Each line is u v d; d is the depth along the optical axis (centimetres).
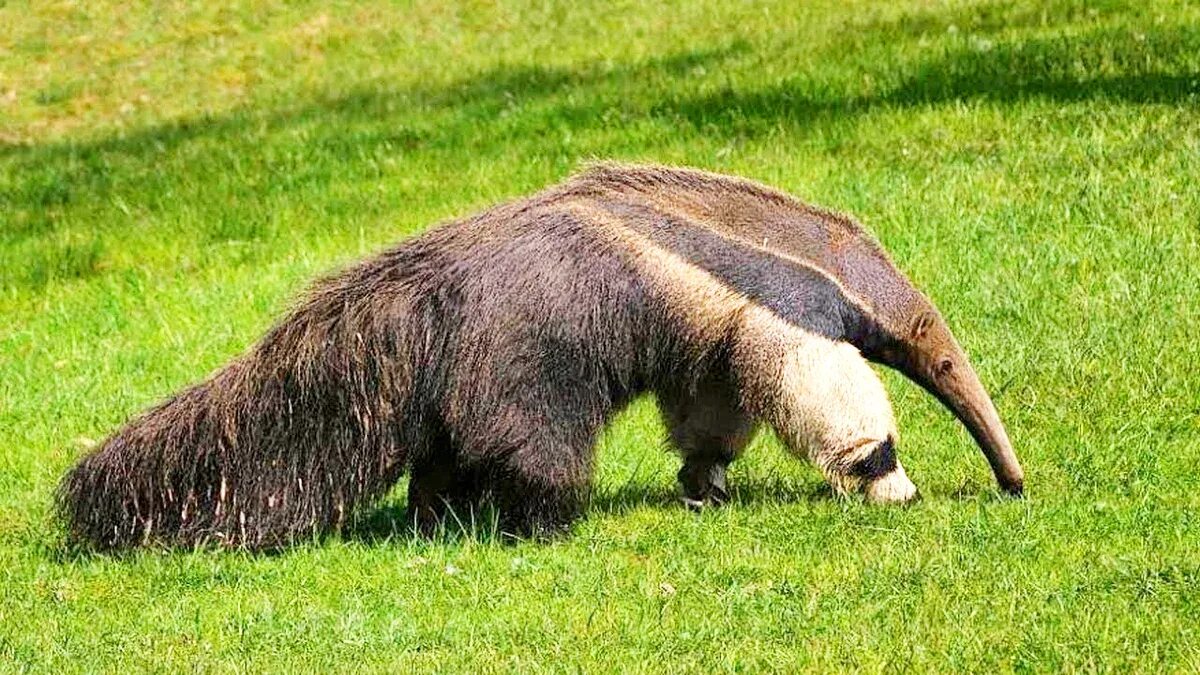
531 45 7331
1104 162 4134
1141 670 1855
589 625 2102
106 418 3412
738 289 2411
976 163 4278
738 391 2466
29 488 3014
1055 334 3275
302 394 2434
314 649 2086
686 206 2436
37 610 2306
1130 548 2262
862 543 2366
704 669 1941
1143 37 5119
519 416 2364
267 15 8444
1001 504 2502
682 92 5519
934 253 3741
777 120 4975
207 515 2462
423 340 2394
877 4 6844
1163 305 3341
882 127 4719
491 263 2369
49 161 6259
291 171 5406
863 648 1969
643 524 2548
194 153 5925
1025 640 1956
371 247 4506
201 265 4638
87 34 8356
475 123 5600
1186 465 2662
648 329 2403
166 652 2091
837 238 2527
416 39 7819
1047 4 5978
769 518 2528
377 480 2466
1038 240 3744
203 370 3684
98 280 4628
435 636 2112
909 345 2558
